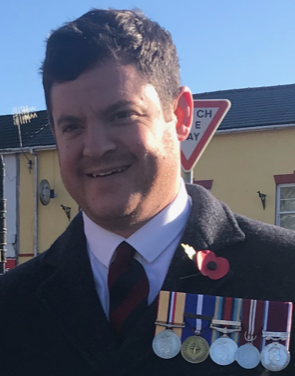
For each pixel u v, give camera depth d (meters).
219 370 1.31
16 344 1.50
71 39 1.35
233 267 1.43
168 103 1.40
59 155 1.45
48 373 1.43
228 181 10.71
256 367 1.31
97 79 1.32
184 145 3.60
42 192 12.34
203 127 3.59
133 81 1.33
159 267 1.45
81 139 1.36
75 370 1.41
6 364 1.50
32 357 1.47
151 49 1.37
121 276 1.43
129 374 1.34
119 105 1.31
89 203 1.39
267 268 1.42
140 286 1.42
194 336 1.34
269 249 1.45
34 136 13.26
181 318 1.36
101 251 1.48
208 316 1.35
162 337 1.35
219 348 1.33
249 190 10.56
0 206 6.39
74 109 1.34
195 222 1.48
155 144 1.35
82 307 1.45
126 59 1.33
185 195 1.55
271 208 10.39
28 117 14.20
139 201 1.36
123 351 1.35
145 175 1.35
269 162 10.51
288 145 10.45
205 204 1.54
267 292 1.38
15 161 12.84
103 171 1.35
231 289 1.40
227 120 11.25
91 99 1.32
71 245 1.56
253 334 1.33
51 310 1.48
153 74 1.36
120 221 1.40
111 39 1.33
